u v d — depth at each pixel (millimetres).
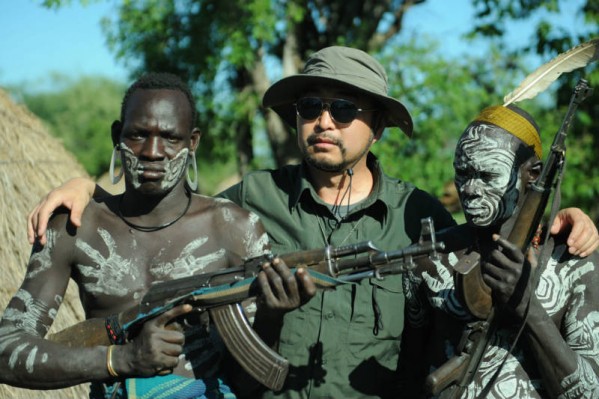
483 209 3309
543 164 3416
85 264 3391
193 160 3502
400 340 3707
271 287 3072
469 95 13422
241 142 15453
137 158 3322
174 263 3393
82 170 6586
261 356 3219
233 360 3449
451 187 13117
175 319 3258
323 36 15102
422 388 3498
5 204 5309
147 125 3305
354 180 3852
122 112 3408
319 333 3629
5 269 5074
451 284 3459
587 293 3293
